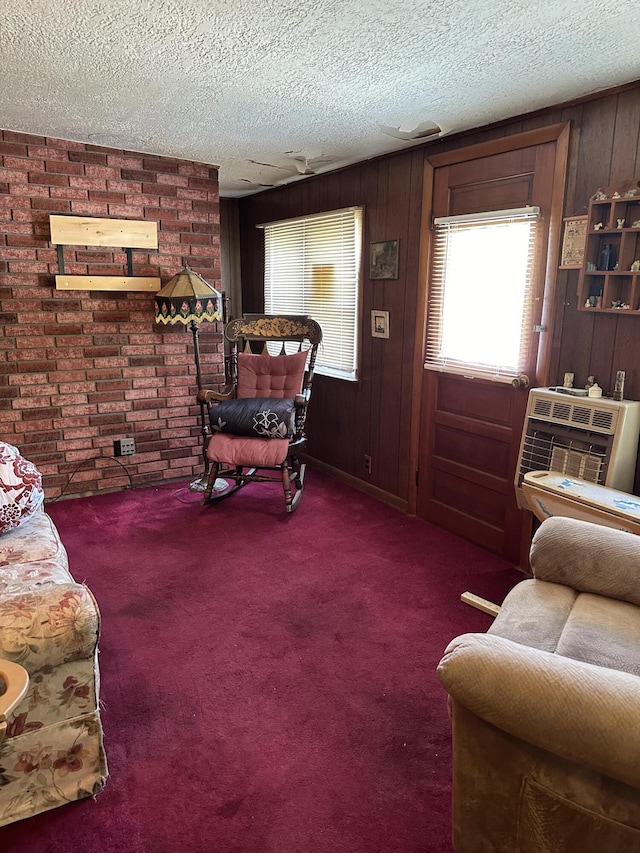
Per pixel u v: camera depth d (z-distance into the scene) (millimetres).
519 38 1850
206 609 2420
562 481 2256
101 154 3391
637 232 2148
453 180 2982
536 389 2512
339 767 1626
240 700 1888
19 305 3330
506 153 2693
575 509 2123
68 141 3277
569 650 1341
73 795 1481
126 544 3018
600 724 950
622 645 1363
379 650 2162
